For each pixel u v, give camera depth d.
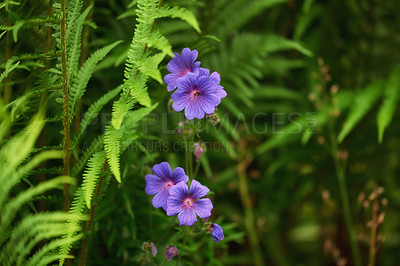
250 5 0.86
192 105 0.60
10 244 0.57
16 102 0.60
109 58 0.77
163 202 0.62
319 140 0.92
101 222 0.71
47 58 0.63
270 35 0.92
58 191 0.67
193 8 0.84
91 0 0.70
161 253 0.70
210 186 0.91
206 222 0.63
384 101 0.85
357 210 1.01
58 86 0.59
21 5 0.65
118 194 0.71
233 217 0.98
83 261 0.64
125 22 0.83
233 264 1.02
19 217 0.64
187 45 0.74
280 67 0.99
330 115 0.92
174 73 0.62
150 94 0.80
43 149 0.60
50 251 0.61
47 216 0.56
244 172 1.00
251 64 0.95
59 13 0.59
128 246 0.70
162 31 0.80
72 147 0.62
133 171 0.71
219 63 0.90
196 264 0.78
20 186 0.66
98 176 0.59
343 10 1.01
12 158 0.56
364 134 1.02
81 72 0.63
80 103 0.69
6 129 0.61
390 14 1.02
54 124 0.71
